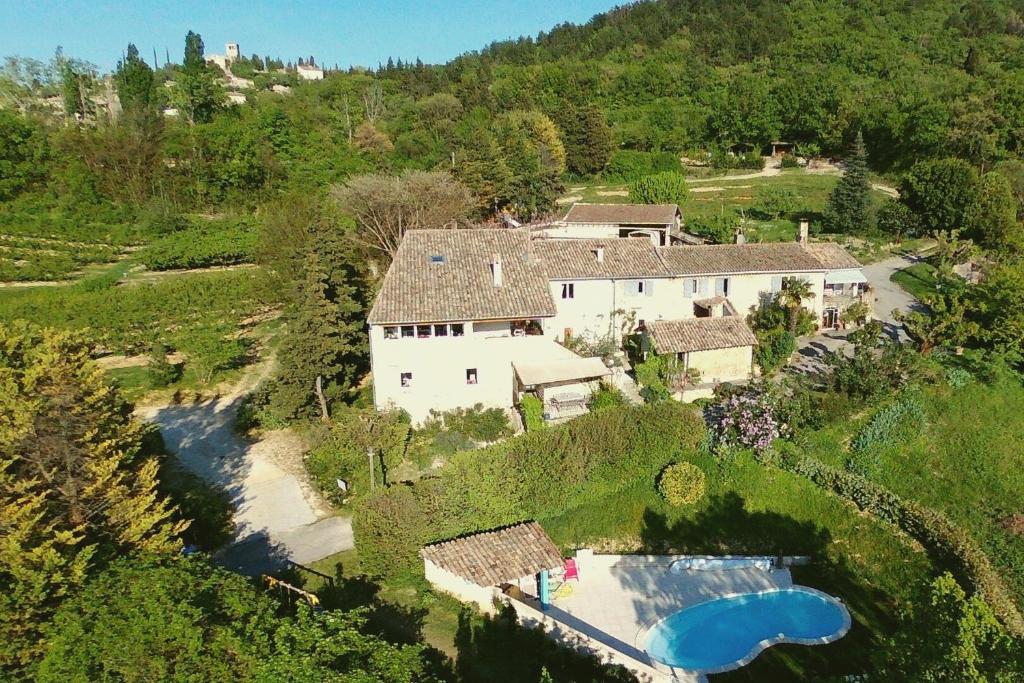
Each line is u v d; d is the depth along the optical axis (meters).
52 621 21.95
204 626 21.14
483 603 30.53
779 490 38.28
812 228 94.12
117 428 29.28
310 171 117.06
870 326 51.22
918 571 32.81
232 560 33.53
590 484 38.38
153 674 20.00
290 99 162.00
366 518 32.19
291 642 21.28
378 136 132.12
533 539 33.38
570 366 46.16
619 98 180.12
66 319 58.44
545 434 37.62
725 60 197.75
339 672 20.23
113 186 99.56
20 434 24.80
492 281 47.28
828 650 29.38
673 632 30.53
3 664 20.97
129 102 121.06
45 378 26.81
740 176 139.88
